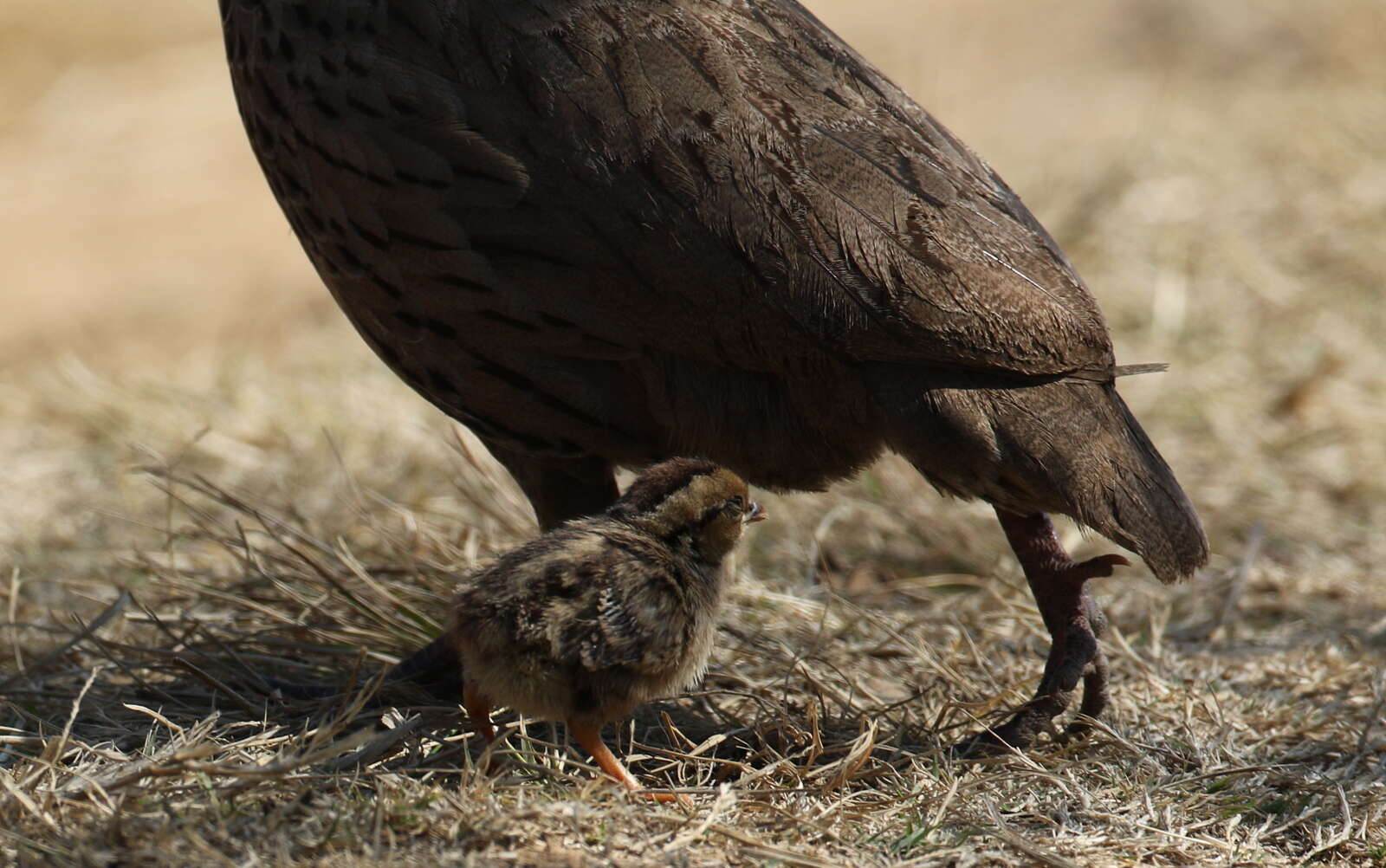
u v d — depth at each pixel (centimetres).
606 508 1016
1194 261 1992
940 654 1109
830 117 924
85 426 1722
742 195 882
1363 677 1083
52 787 806
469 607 833
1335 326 1827
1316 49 3241
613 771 851
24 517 1483
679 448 960
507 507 1345
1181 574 889
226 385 1822
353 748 866
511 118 903
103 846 749
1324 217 2122
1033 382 888
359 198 940
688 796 829
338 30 934
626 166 891
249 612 1151
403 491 1489
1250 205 2183
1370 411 1627
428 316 952
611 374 939
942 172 926
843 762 877
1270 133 2523
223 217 2794
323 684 1035
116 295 2444
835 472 945
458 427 1617
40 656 1106
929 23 3875
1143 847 818
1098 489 877
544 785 843
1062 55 3547
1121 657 1116
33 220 2747
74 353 2134
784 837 803
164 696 999
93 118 3159
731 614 1182
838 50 988
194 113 3195
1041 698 945
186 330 2280
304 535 1298
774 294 877
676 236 884
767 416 923
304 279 2505
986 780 886
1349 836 840
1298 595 1271
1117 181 2261
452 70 915
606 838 778
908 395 884
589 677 823
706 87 909
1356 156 2355
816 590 1267
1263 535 1387
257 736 904
